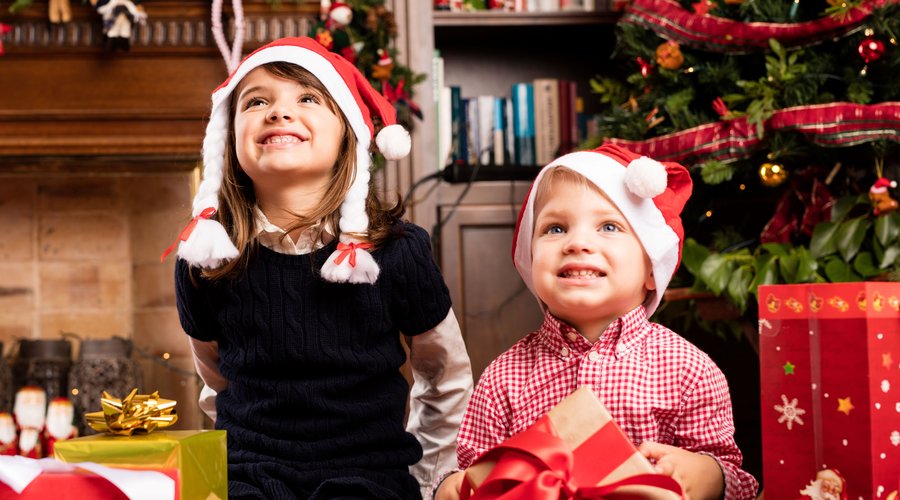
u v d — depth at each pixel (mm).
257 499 1163
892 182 1716
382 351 1261
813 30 1771
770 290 1063
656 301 1179
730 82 1868
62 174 2342
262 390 1233
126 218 2365
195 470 997
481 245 2350
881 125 1680
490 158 2463
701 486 1020
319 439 1219
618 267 1095
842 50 1778
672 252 1145
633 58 2021
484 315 2336
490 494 910
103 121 2305
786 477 1037
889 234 1673
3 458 958
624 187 1116
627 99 2115
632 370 1102
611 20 2535
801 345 1036
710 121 1867
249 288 1232
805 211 1854
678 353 1110
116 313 2375
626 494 891
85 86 2297
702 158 1807
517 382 1153
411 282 1263
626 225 1111
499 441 1146
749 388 2275
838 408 1004
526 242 1210
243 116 1230
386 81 2207
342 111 1263
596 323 1141
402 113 2207
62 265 2375
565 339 1137
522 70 2738
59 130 2299
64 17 2264
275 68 1238
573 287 1090
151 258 2365
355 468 1217
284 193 1246
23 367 2330
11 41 2273
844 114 1696
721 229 2053
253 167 1218
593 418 922
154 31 2283
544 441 896
